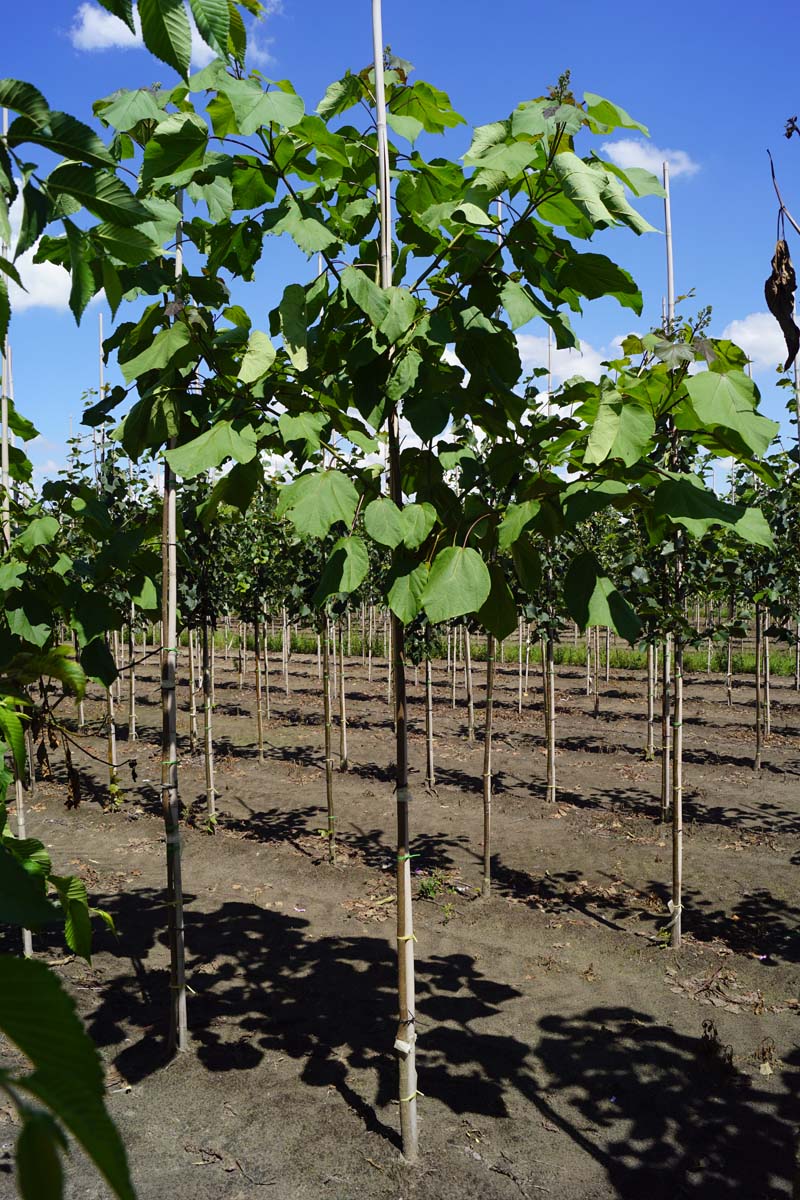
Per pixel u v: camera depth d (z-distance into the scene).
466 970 4.88
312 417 2.52
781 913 5.62
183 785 9.22
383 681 17.86
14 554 2.85
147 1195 3.06
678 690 5.18
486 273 2.78
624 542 6.30
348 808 8.28
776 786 9.02
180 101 2.83
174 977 3.99
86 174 0.93
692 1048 4.02
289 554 7.94
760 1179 3.13
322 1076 3.82
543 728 12.38
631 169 2.44
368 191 3.07
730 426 2.11
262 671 19.75
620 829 7.52
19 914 0.59
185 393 3.16
